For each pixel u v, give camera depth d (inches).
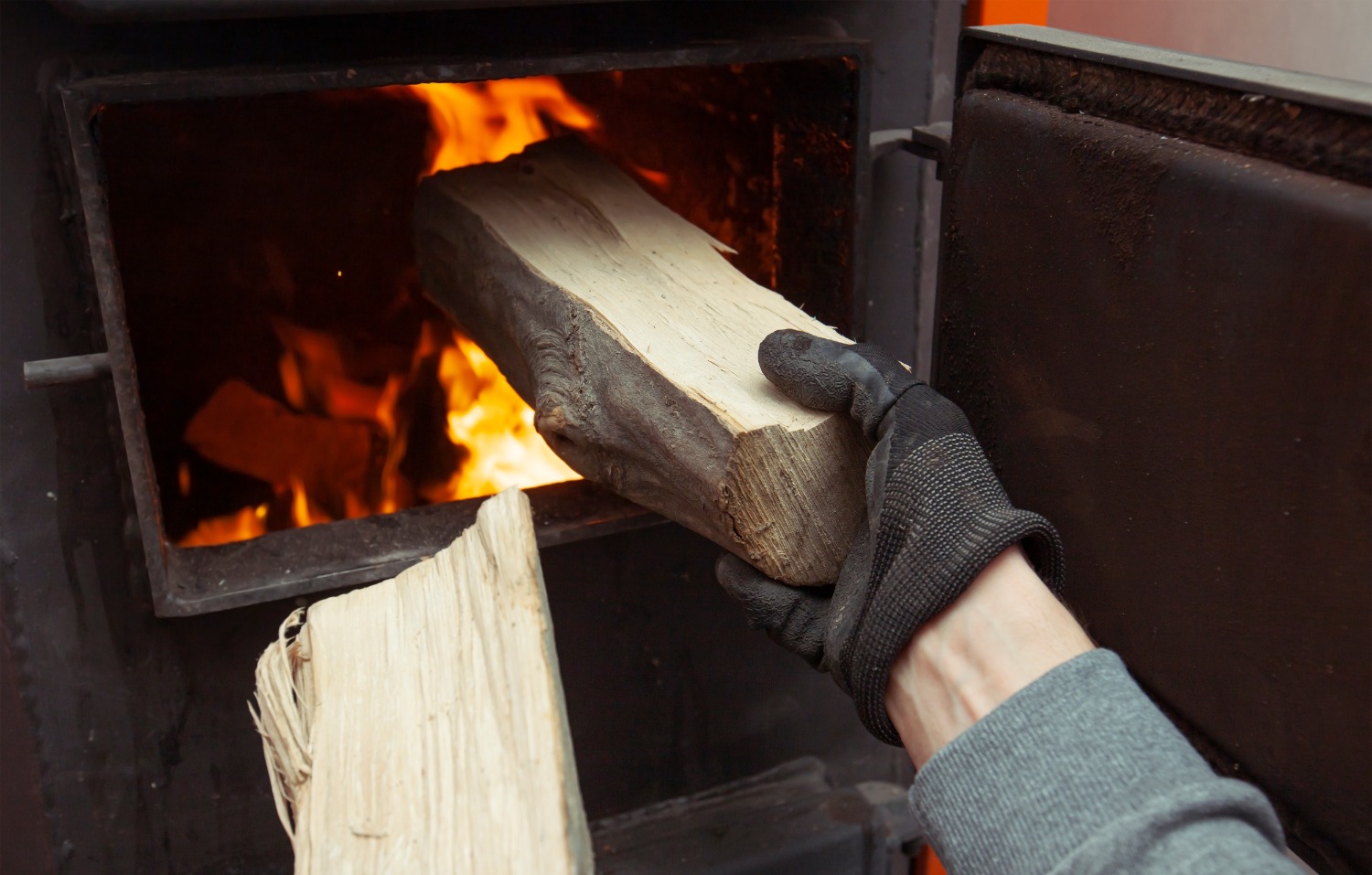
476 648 28.6
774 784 41.2
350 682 28.9
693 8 35.5
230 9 30.1
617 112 41.3
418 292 42.7
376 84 32.5
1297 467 26.9
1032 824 26.0
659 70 40.3
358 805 27.4
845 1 36.9
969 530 28.5
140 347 40.5
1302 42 43.0
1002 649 28.0
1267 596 27.6
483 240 36.3
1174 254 28.3
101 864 36.2
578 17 34.7
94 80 31.5
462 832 26.8
